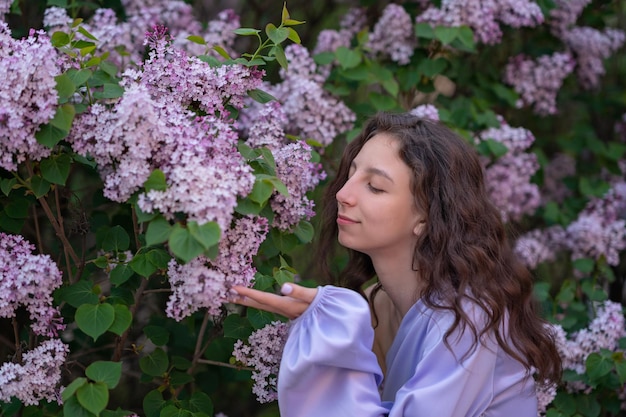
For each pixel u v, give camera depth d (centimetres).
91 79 190
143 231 221
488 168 300
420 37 290
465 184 196
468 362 174
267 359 187
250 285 177
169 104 173
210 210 150
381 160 188
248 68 186
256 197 161
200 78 180
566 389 253
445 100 299
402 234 190
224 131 168
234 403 315
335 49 293
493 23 282
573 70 346
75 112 167
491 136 294
